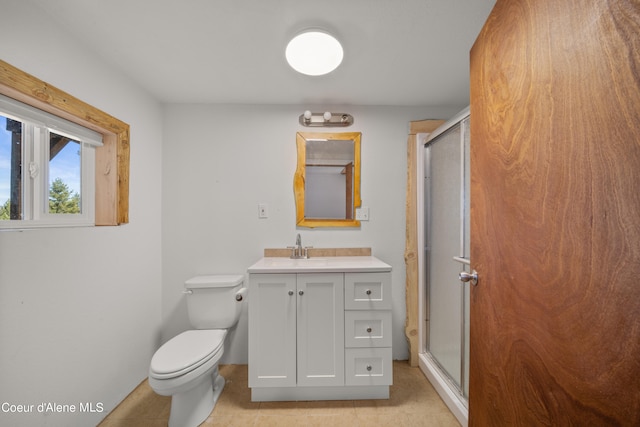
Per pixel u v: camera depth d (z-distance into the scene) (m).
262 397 1.55
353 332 1.53
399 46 1.35
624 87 0.40
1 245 0.97
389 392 1.62
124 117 1.59
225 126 2.02
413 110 2.03
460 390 1.45
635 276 0.38
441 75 1.63
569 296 0.50
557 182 0.53
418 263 1.98
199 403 1.40
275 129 2.03
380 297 1.54
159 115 1.96
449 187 1.63
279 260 1.88
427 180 1.99
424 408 1.50
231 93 1.86
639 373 0.37
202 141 2.01
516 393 0.67
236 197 2.02
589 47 0.46
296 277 1.52
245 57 1.45
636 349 0.38
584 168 0.47
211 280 1.82
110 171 1.52
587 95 0.46
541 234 0.58
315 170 2.04
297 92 1.84
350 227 2.03
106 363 1.44
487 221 0.82
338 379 1.52
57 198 1.29
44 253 1.11
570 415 0.50
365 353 1.53
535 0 0.60
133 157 1.67
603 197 0.43
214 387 1.62
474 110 0.91
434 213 1.87
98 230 1.39
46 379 1.11
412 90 1.81
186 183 2.00
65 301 1.20
